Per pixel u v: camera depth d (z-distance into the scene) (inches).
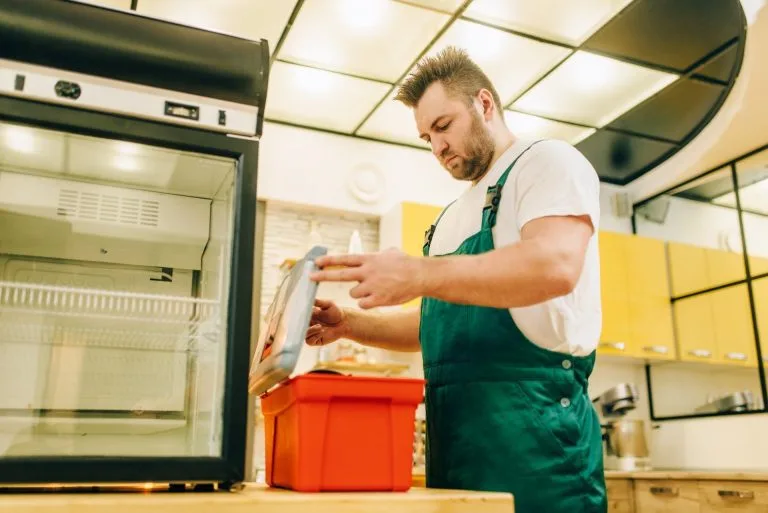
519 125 167.0
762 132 152.2
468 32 129.6
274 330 44.9
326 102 156.2
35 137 41.5
